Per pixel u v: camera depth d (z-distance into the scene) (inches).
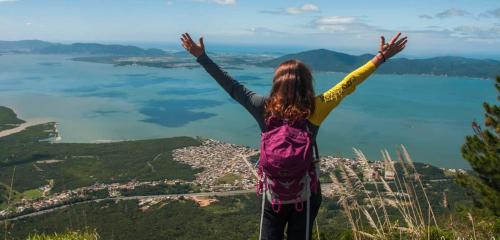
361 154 196.5
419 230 201.0
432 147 3715.6
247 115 5718.5
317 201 144.3
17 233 1485.0
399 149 198.8
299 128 140.5
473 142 574.6
